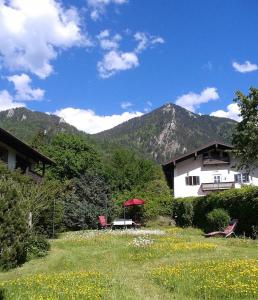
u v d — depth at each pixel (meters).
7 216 20.52
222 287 12.20
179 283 13.41
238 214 33.81
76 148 67.69
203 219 42.81
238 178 57.44
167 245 23.61
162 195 53.75
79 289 12.56
